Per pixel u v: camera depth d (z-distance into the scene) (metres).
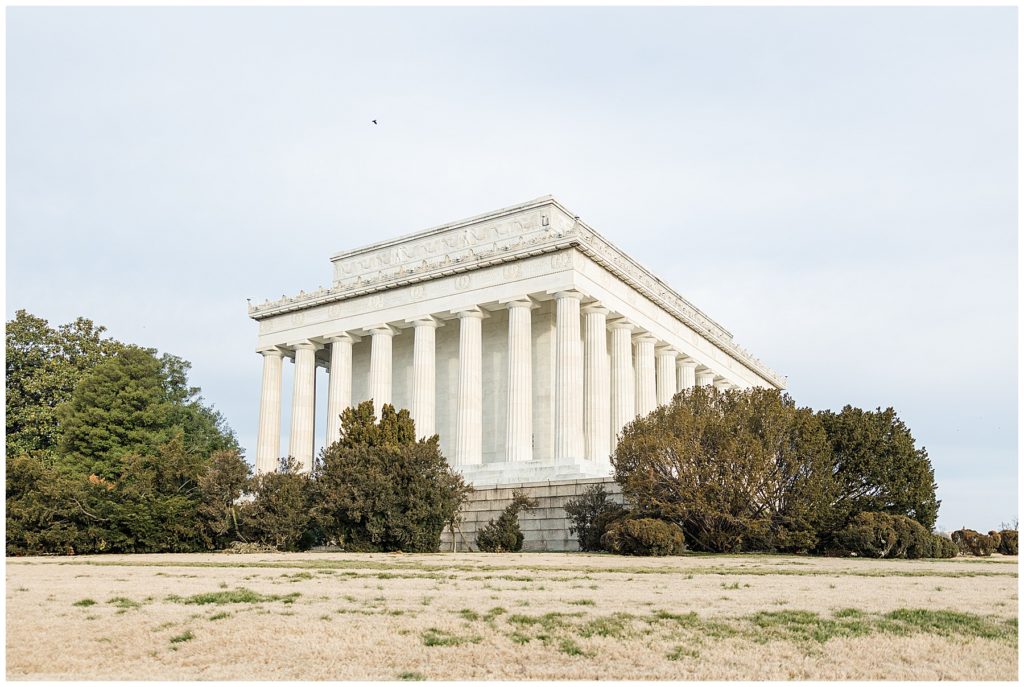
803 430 48.91
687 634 16.02
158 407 80.00
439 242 85.56
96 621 17.67
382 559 41.06
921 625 17.09
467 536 58.81
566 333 68.38
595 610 19.23
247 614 18.58
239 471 53.50
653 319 81.62
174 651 14.70
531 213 80.12
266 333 89.06
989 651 14.62
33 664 13.70
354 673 12.95
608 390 77.50
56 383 85.75
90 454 75.94
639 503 49.00
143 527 49.84
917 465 52.16
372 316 81.12
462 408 72.44
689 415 48.94
